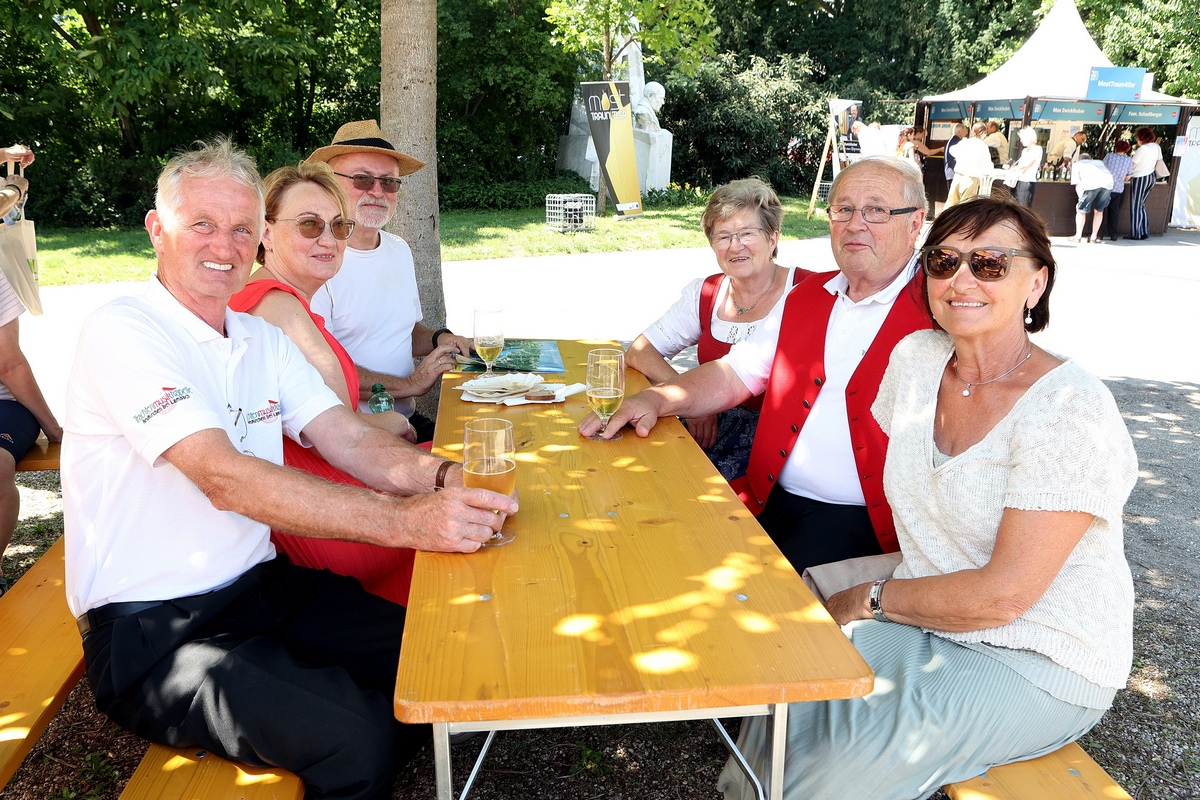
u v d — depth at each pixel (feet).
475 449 6.78
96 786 8.38
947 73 97.45
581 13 56.54
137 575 7.04
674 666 5.17
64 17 58.95
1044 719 6.63
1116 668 6.70
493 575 6.28
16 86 58.08
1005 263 6.56
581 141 75.51
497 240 49.16
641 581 6.21
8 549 13.44
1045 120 60.08
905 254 9.60
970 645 6.97
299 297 10.14
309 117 70.54
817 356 9.80
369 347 13.29
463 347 13.25
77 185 53.98
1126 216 53.57
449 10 68.03
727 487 8.00
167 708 6.59
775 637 5.50
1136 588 12.47
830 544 9.43
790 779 6.76
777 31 100.99
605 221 58.95
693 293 12.75
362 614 7.63
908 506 7.59
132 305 7.27
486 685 4.97
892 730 6.53
